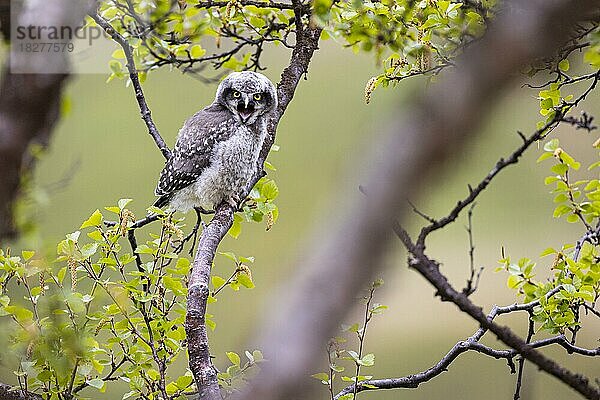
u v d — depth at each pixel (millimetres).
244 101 10734
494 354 8117
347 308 1764
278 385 1788
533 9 1837
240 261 8188
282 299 1818
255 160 10953
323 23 8680
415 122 1756
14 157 2816
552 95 8156
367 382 8133
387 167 1757
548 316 7930
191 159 10828
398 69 9188
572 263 7707
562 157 7957
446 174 1741
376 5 9359
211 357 8062
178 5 10258
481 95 1725
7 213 3430
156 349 8117
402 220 1793
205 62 11438
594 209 8016
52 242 7230
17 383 8352
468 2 8102
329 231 1800
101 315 7719
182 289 7770
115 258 7988
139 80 10906
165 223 8102
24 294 8094
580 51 8258
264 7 10016
